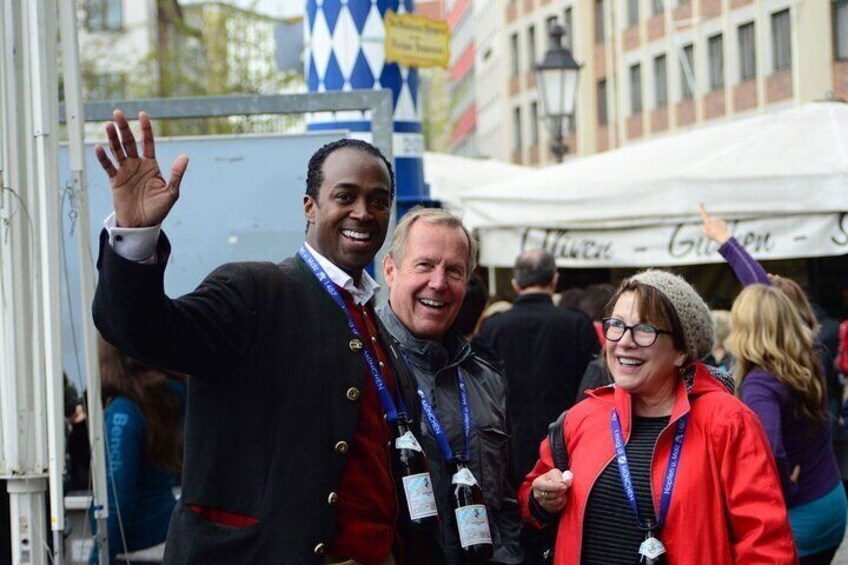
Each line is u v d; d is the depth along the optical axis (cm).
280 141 755
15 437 460
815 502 596
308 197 392
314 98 721
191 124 2977
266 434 363
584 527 441
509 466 509
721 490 429
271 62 3612
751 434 431
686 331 442
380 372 385
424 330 480
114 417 596
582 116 4659
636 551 431
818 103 1226
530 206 1249
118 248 334
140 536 606
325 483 362
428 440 470
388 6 1039
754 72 3384
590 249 1217
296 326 371
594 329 825
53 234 464
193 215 757
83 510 635
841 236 1099
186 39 4888
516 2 5653
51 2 466
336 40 1036
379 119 718
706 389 442
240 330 361
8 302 459
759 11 3306
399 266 483
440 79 5331
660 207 1165
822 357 682
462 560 455
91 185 703
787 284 710
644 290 443
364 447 374
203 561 357
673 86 3884
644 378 440
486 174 1725
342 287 384
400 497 388
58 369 463
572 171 1289
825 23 2995
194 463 363
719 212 1140
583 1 4641
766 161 1145
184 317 345
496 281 1812
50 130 465
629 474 436
